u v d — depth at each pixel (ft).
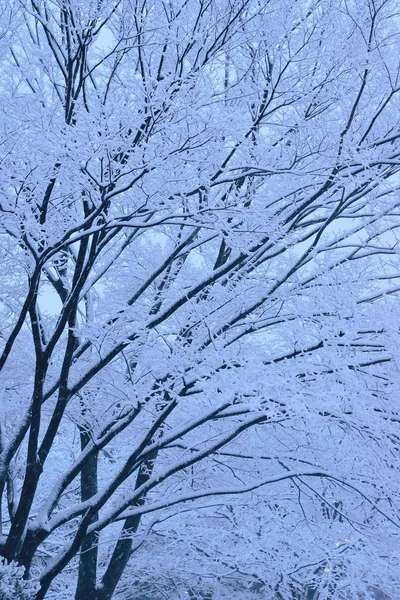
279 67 18.72
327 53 18.37
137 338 20.08
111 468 38.06
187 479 25.59
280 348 21.44
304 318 19.53
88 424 22.59
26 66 16.75
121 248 23.18
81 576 23.76
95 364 19.49
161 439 20.03
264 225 18.69
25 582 16.89
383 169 20.02
